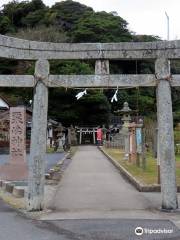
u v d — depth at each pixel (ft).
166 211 34.42
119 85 35.04
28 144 136.77
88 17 221.66
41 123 34.22
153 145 102.06
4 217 32.78
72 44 35.58
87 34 199.00
